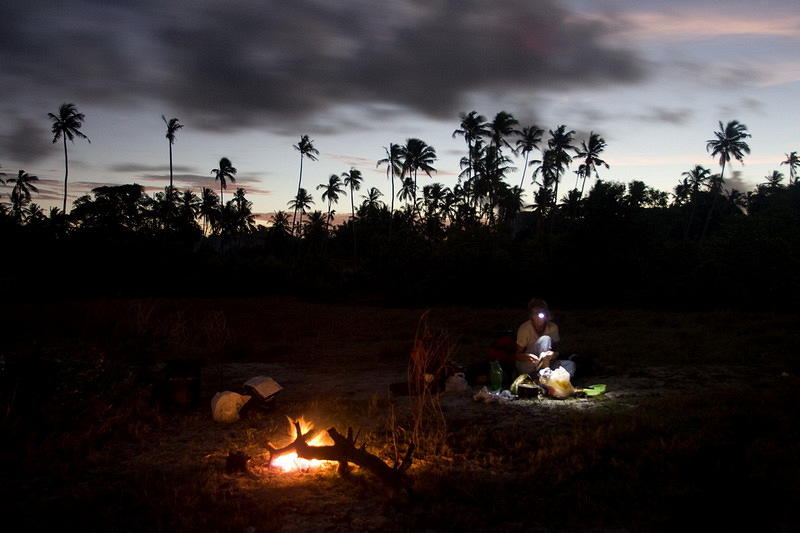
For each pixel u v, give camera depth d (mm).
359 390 8383
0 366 6707
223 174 82875
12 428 5859
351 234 89125
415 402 7367
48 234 33500
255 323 18672
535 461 4961
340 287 35594
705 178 73438
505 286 27938
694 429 5633
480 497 4246
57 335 12773
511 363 8289
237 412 6777
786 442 5086
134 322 14320
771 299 19625
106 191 48250
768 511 3775
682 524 3662
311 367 10508
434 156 68688
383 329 16750
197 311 22203
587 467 4730
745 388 7379
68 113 61031
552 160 62438
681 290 22781
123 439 6078
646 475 4527
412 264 31641
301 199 90625
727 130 62406
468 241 30203
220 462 5285
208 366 10742
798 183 31969
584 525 3779
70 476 4984
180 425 6625
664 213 47250
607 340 12281
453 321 18516
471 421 6422
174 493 4398
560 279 26578
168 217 58250
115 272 32719
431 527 3820
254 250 81062
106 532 3809
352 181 90812
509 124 60594
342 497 4422
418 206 76188
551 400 7234
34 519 4035
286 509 4203
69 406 6441
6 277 31688
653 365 9289
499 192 65375
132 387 7438
